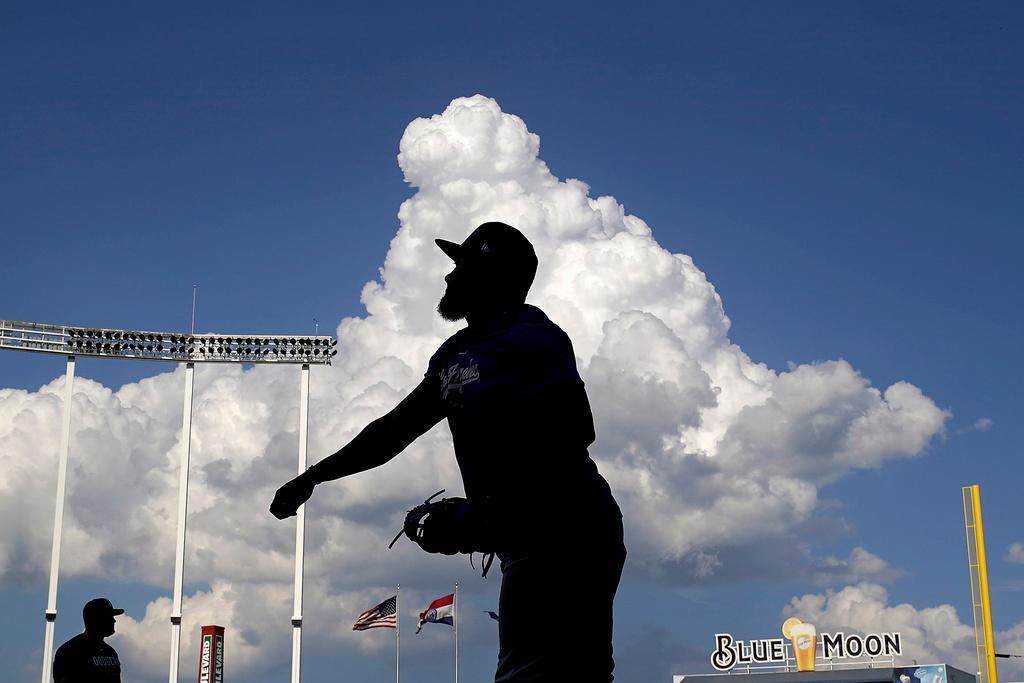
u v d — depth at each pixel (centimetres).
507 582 277
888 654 6350
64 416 4631
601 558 277
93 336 5278
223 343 5478
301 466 4850
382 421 315
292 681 4484
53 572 4334
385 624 6025
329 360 5556
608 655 278
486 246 302
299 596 4603
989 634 5912
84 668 1248
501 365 279
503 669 278
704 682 6588
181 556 4531
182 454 4616
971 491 6175
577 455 279
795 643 6481
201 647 5131
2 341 5109
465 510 272
